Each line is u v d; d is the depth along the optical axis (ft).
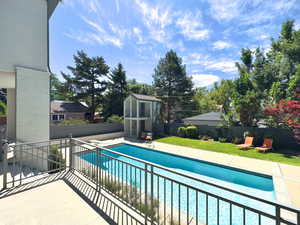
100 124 55.01
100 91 79.97
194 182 21.90
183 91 83.10
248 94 40.96
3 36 17.29
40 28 20.42
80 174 15.21
